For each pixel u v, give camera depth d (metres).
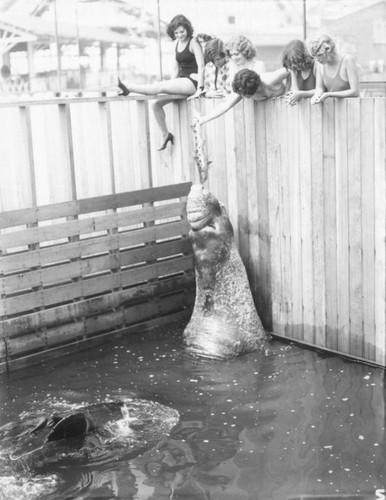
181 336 10.41
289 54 9.16
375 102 8.64
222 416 8.00
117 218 10.44
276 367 9.27
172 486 6.73
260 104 9.86
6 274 9.75
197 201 9.82
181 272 11.24
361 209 9.04
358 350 9.40
